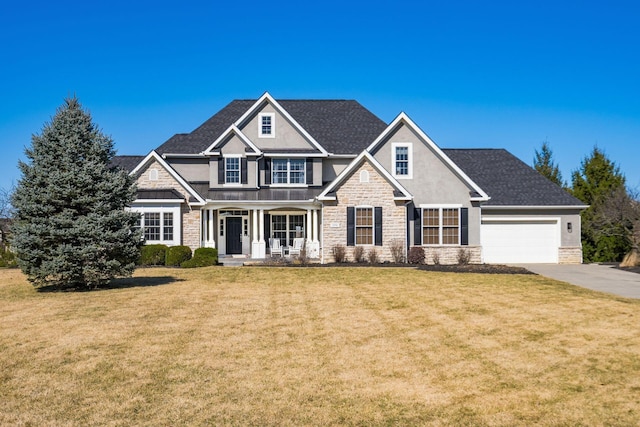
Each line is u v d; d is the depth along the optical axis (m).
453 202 28.64
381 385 9.09
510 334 12.09
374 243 27.33
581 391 8.62
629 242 29.09
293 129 31.45
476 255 28.48
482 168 33.19
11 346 11.39
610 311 14.19
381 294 17.55
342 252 27.02
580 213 31.14
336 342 11.67
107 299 16.84
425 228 28.64
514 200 30.42
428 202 28.64
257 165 30.75
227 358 10.57
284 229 32.25
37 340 11.84
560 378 9.22
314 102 35.53
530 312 14.33
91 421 7.76
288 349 11.16
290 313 14.63
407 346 11.30
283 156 30.73
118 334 12.34
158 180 29.12
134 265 19.52
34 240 17.88
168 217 28.56
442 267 24.97
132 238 19.23
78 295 17.70
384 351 10.97
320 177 31.05
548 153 52.50
